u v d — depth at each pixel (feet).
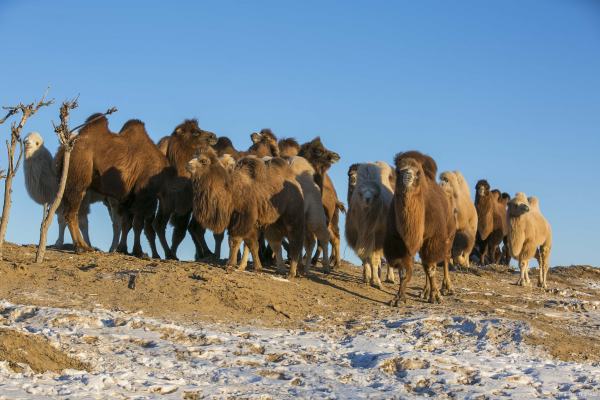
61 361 35.78
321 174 68.28
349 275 68.13
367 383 37.17
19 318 43.19
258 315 49.65
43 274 52.54
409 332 48.14
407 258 55.93
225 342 41.98
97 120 61.46
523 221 77.41
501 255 115.96
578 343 48.67
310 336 45.65
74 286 50.55
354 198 61.87
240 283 53.31
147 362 37.35
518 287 76.95
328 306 54.03
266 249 70.03
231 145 71.00
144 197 62.39
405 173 52.31
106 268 55.06
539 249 81.46
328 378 37.29
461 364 41.06
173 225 65.82
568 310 65.36
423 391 36.73
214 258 68.23
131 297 49.32
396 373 39.50
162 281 51.72
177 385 34.32
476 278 79.05
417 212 53.26
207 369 37.19
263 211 58.29
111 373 35.01
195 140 64.80
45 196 61.62
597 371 41.86
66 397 31.04
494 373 40.06
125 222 63.57
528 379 39.34
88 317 43.19
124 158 61.46
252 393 34.01
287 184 59.62
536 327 49.98
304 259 71.10
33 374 33.68
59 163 59.72
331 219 70.79
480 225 99.25
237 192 57.26
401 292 56.95
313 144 68.44
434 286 59.21
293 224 59.98
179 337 42.22
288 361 39.86
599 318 62.69
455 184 82.12
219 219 56.70
